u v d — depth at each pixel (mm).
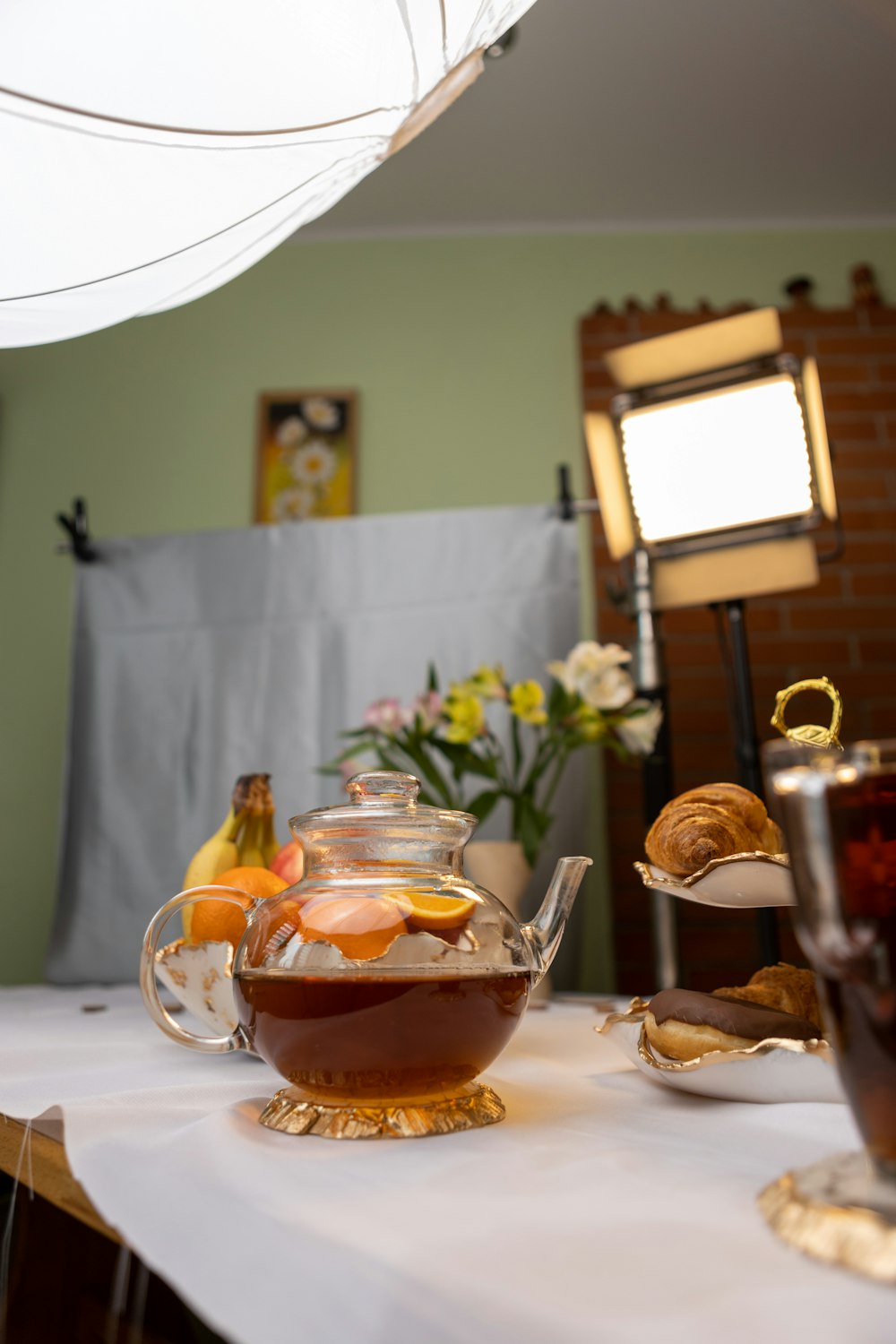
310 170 663
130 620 1775
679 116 1796
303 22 544
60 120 559
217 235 682
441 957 415
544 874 1525
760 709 1784
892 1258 236
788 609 1826
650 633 1214
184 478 1990
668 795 1197
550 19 1586
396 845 462
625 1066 584
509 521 1728
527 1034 733
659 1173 338
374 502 1949
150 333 2068
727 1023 454
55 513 1985
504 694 1195
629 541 1216
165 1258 304
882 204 2033
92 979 1628
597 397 1943
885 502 1878
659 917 1130
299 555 1775
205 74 555
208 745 1712
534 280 2053
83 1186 357
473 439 1975
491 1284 239
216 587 1777
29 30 510
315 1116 398
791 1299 228
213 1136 381
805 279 1999
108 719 1736
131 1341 356
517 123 1802
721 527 1139
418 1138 389
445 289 2061
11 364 2059
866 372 1945
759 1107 435
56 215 617
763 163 1915
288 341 2049
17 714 1895
